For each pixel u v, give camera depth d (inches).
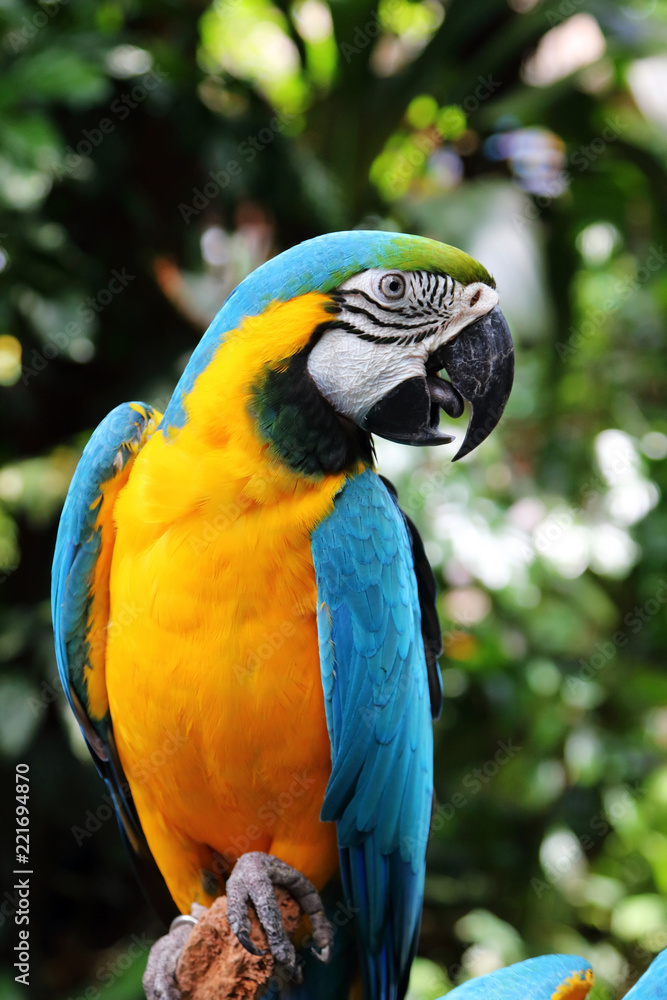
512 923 201.5
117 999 155.5
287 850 88.7
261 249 197.6
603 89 223.5
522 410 220.1
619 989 194.5
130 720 86.0
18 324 175.3
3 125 158.4
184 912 96.4
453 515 181.0
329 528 84.3
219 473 81.4
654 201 232.1
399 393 86.6
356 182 205.9
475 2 200.7
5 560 174.2
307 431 83.5
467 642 191.3
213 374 83.6
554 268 223.9
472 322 89.7
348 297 85.1
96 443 88.2
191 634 81.3
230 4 204.8
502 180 209.2
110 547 87.5
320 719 84.6
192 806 88.7
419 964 182.1
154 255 191.2
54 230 175.5
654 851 202.5
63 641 90.8
